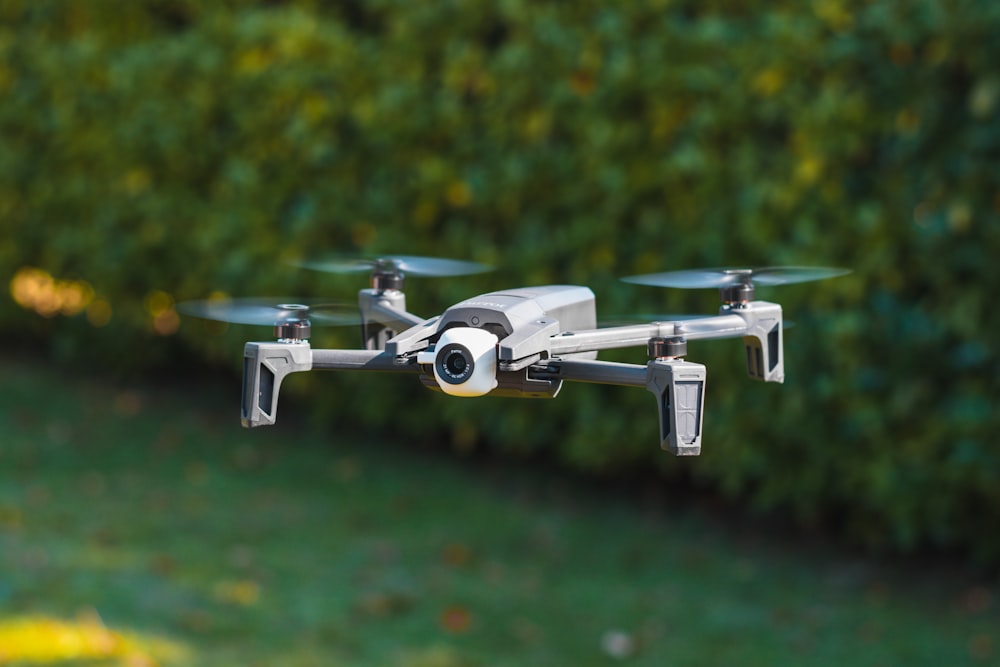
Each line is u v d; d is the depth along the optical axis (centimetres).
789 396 343
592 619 318
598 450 404
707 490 433
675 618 321
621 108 372
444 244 421
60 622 278
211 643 282
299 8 462
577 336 146
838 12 327
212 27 487
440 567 355
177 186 508
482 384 143
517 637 303
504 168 399
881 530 359
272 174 471
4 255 598
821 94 329
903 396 324
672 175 359
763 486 369
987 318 313
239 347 501
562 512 414
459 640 299
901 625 317
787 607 331
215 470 449
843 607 331
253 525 386
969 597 338
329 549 367
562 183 390
